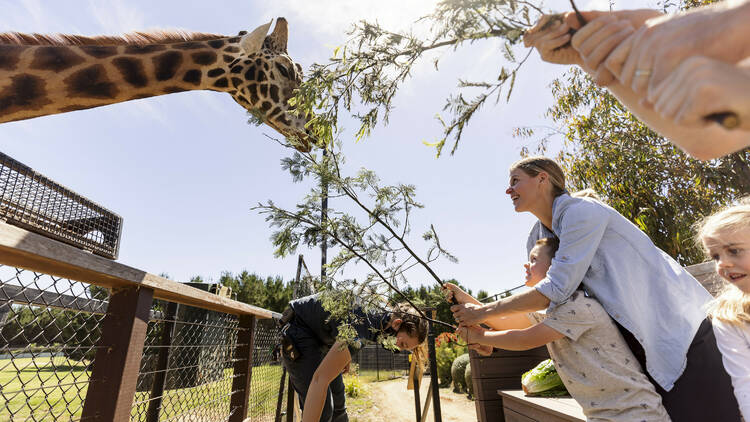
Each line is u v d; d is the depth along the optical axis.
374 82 1.02
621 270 1.33
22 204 1.91
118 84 2.59
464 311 1.55
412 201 1.69
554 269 1.35
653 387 1.23
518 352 3.64
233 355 3.11
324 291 1.68
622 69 0.44
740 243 1.29
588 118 5.35
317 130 1.23
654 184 4.75
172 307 2.48
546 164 1.65
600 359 1.28
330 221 1.60
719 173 4.27
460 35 0.70
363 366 13.02
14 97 2.27
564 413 2.20
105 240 2.53
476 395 3.63
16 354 1.26
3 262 1.12
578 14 0.50
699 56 0.35
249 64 3.22
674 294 1.33
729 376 1.22
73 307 1.54
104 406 1.43
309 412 2.02
